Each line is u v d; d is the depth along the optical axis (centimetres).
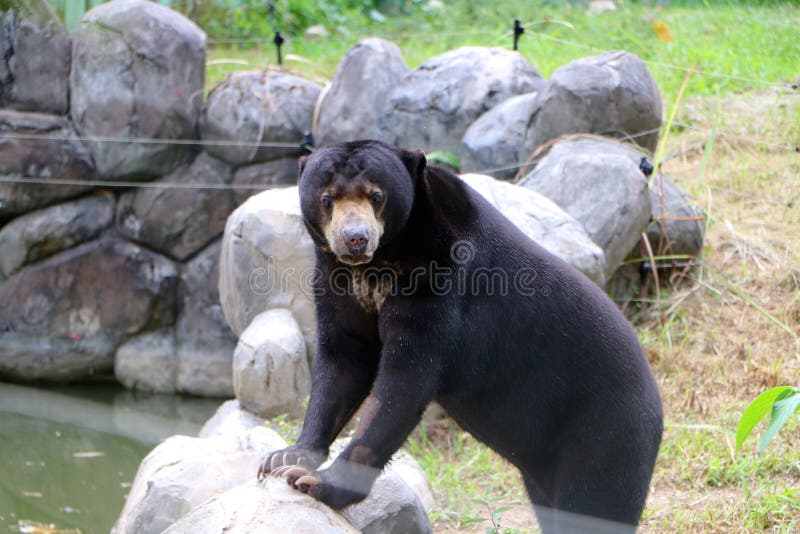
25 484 639
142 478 520
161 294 899
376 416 436
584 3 1163
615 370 468
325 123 901
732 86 1039
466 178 738
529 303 464
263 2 1307
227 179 912
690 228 824
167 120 895
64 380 889
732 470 611
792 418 659
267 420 696
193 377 882
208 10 1248
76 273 898
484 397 478
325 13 1353
